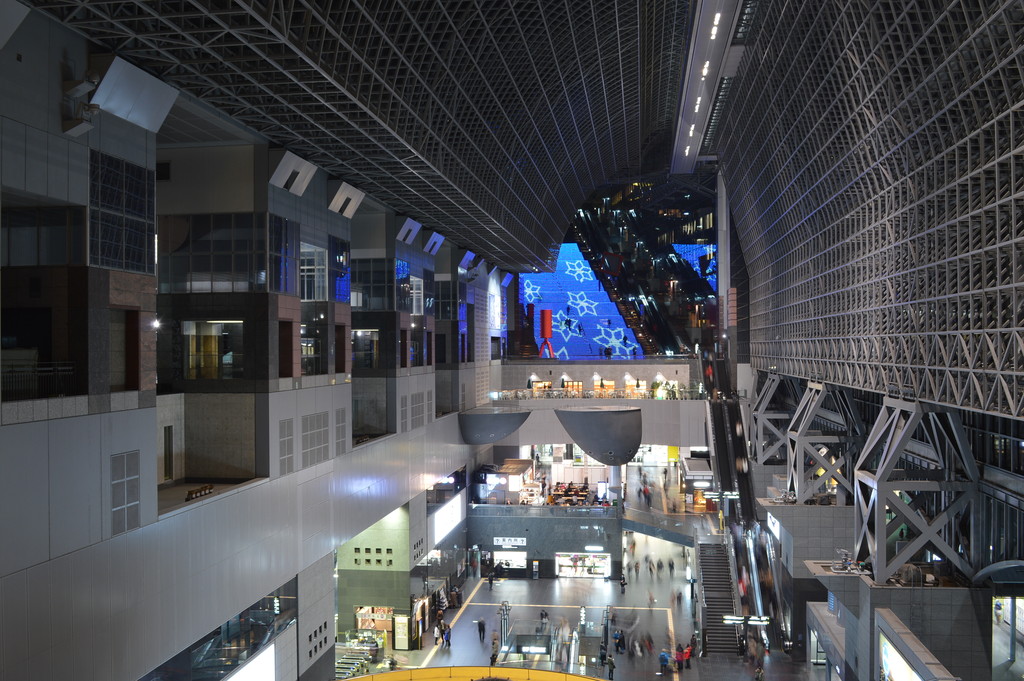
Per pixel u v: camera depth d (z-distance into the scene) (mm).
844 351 38469
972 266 24000
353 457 38156
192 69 22547
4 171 18016
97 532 20531
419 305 49906
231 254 30250
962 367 24859
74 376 20422
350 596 44312
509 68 37156
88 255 20625
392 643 43438
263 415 29969
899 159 30062
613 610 48562
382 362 45000
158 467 28656
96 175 21047
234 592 27219
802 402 47375
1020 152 20281
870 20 26859
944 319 26672
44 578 18734
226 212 30344
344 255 38000
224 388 30219
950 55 22969
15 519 17906
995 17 19891
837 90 32781
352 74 24656
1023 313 21109
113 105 21469
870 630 30906
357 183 38250
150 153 23422
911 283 29453
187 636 24391
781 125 43094
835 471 45250
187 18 19375
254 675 28453
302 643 32469
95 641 20328
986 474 30938
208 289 30391
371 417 44875
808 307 45938
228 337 30281
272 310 30469
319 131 29484
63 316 20609
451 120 34281
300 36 20656
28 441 18375
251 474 30062
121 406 21734
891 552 37688
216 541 26172
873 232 33938
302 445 32844
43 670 18594
